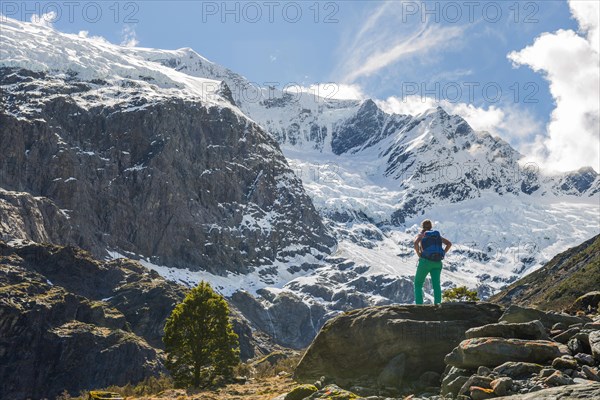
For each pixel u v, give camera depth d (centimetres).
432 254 2523
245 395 3281
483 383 1795
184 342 5241
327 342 2445
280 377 4559
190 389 4772
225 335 5297
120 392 5788
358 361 2383
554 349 1898
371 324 2370
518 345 1923
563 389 1456
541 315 2238
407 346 2280
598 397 1370
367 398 1984
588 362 1827
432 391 2116
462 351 1994
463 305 2375
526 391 1691
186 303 5300
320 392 2066
